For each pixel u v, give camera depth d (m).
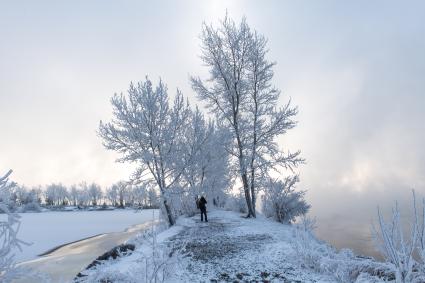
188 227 17.31
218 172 25.95
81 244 19.98
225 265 9.34
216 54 23.16
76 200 122.81
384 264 6.50
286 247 10.80
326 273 8.11
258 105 22.95
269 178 22.41
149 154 18.61
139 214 56.09
